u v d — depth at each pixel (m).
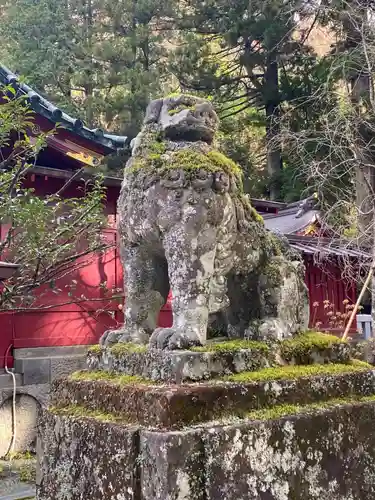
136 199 2.09
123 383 1.90
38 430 2.30
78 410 2.05
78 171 5.17
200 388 1.70
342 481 1.94
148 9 13.41
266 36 12.34
